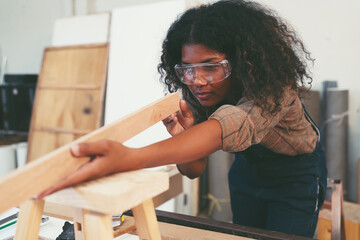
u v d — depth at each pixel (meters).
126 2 3.61
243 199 1.48
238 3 0.97
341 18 2.98
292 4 3.10
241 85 1.03
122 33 3.11
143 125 0.76
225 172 2.98
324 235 2.03
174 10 2.91
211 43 0.92
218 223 0.99
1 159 3.29
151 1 3.49
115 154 0.60
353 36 2.97
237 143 0.78
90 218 0.60
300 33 3.11
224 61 0.94
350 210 2.66
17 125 3.66
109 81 3.13
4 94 3.64
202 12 0.96
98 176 0.59
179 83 1.22
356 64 2.99
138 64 3.01
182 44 0.98
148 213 0.71
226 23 0.92
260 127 0.85
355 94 3.02
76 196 0.57
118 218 0.97
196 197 2.96
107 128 0.66
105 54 3.20
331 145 2.98
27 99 3.58
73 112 3.29
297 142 1.20
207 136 0.73
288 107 0.96
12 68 4.32
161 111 0.82
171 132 1.01
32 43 4.15
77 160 0.59
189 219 1.02
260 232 0.93
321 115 3.11
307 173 1.29
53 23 3.99
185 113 1.00
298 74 1.03
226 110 0.80
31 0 4.07
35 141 3.43
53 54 3.51
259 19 0.96
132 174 0.63
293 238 0.91
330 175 3.00
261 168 1.36
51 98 3.42
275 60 0.92
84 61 3.31
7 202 0.50
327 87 3.04
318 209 1.36
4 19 4.26
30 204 0.70
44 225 0.99
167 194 1.64
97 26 3.43
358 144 3.04
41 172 0.53
